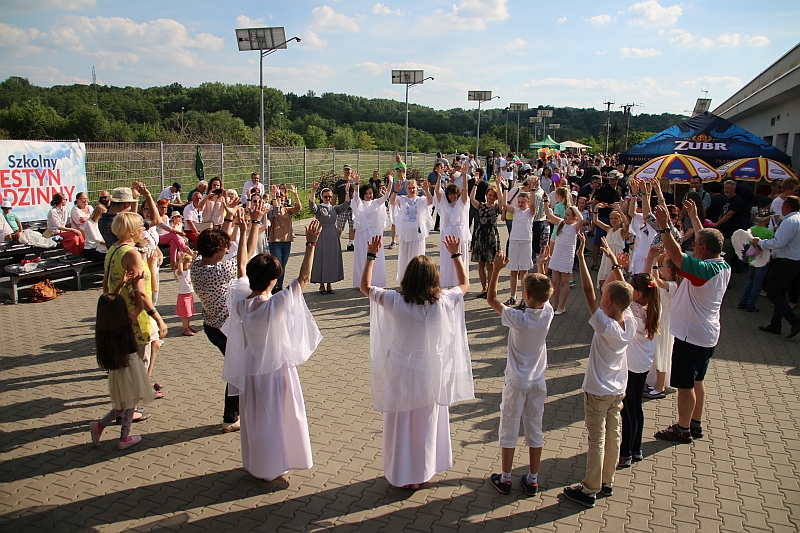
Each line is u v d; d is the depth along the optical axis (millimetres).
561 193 8945
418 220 9992
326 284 10375
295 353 4305
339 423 5375
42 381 6211
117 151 15711
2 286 9258
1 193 11609
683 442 5133
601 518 4008
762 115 21406
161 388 6016
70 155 12867
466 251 10000
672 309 5078
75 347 7238
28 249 9688
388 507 4105
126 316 4770
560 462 4742
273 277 4180
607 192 12578
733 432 5344
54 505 4078
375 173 14648
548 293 4102
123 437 4879
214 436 5113
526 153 70188
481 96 35625
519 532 3842
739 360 7223
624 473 4621
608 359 4070
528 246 9344
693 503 4203
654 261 5996
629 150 13359
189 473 4520
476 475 4543
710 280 4797
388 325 4074
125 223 5234
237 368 4145
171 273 11633
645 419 5574
